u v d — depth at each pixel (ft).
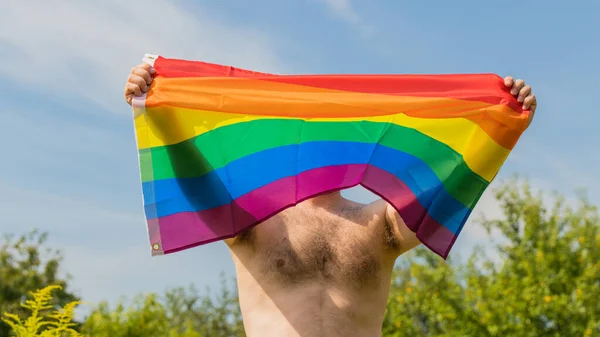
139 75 14.64
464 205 14.93
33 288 79.71
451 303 58.23
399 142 15.12
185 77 15.16
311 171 14.83
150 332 50.34
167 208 14.32
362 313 14.25
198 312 110.42
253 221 14.32
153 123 14.52
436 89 15.37
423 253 69.41
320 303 14.03
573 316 55.16
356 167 14.89
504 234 69.26
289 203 14.46
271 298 14.24
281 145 14.99
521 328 54.95
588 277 58.95
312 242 14.56
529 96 15.11
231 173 14.64
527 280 58.23
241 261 14.73
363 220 14.92
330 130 15.14
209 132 14.76
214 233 14.23
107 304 50.60
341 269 14.35
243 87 14.97
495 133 15.07
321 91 15.25
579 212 67.26
